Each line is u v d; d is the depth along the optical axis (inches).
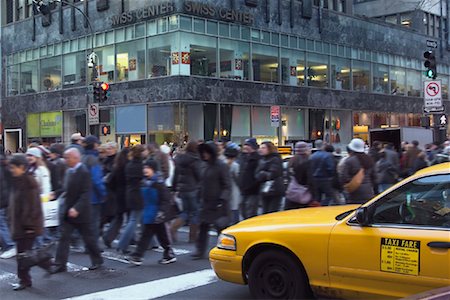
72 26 1254.3
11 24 1435.8
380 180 483.2
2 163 329.4
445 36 1772.9
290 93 1235.2
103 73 1189.1
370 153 528.1
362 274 187.8
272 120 847.1
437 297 116.0
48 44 1326.3
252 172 393.1
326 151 410.6
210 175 321.1
